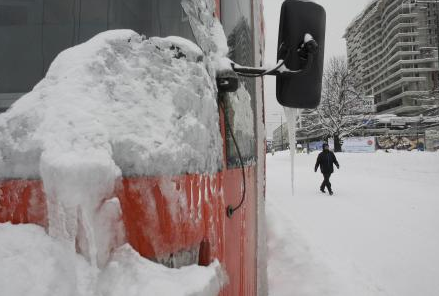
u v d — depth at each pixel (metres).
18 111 1.33
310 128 48.91
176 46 1.45
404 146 43.41
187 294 1.07
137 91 1.31
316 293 3.87
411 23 90.44
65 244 1.11
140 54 1.38
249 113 2.71
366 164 22.59
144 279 1.08
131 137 1.22
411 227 7.24
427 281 4.62
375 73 104.88
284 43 1.88
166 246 1.20
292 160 3.37
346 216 8.29
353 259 5.39
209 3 1.83
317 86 1.89
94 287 1.07
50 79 1.37
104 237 1.13
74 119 1.20
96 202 1.12
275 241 5.82
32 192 1.23
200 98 1.44
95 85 1.29
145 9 1.62
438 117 52.22
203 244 1.33
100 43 1.37
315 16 1.90
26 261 1.10
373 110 45.72
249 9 3.11
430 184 13.81
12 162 1.28
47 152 1.15
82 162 1.11
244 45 2.75
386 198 10.82
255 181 3.09
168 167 1.23
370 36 106.00
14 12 1.66
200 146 1.39
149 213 1.19
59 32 1.66
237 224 2.04
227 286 1.55
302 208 9.32
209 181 1.43
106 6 1.65
